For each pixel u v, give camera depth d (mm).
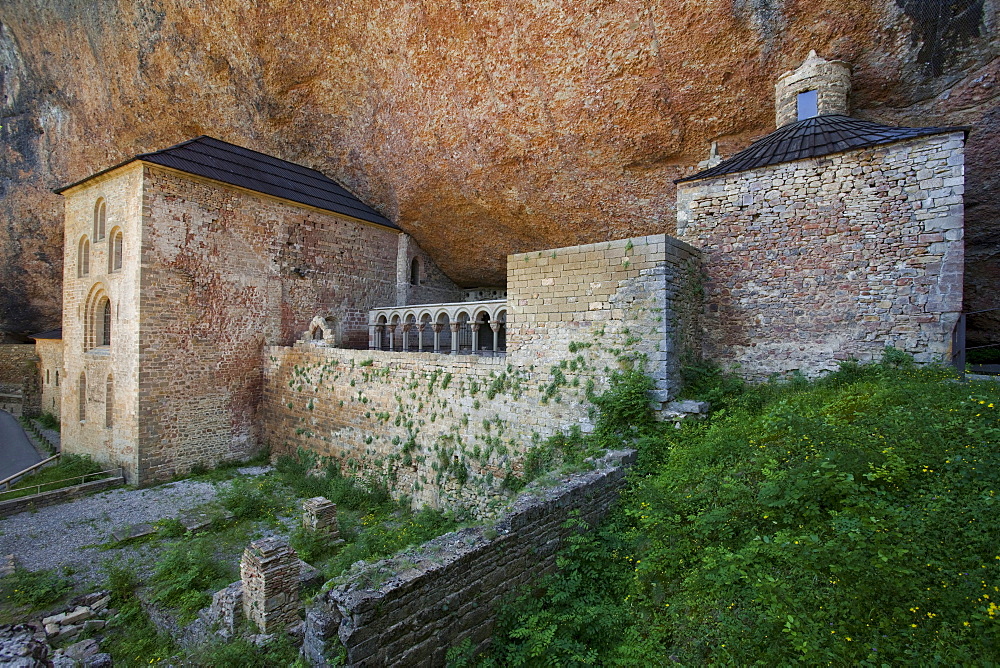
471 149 13453
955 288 7246
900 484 4086
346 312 17828
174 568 8078
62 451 15859
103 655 6043
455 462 10398
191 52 14922
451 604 4152
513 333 9648
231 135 17266
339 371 13180
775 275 8836
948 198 7258
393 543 8555
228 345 14539
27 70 18703
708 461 5730
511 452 9453
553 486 5859
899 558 3354
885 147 7781
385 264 19281
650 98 10227
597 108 10859
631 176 12008
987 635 2781
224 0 13219
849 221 8117
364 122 15109
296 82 14766
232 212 14523
